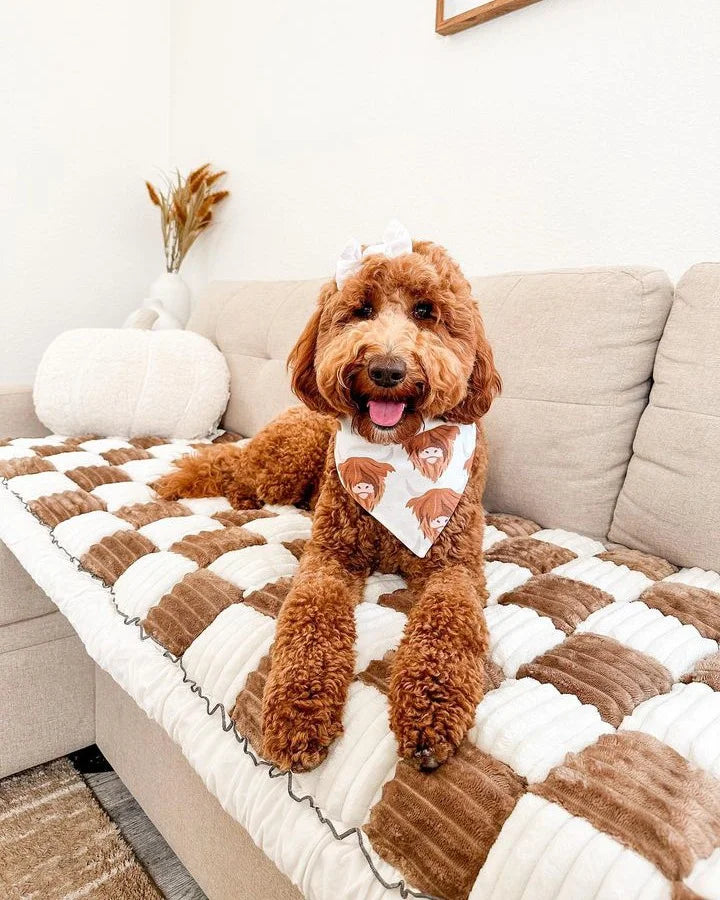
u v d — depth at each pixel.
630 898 0.46
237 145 2.73
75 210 2.85
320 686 0.70
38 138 2.71
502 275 1.53
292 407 1.56
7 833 1.29
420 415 0.95
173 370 2.01
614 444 1.28
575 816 0.53
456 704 0.66
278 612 0.88
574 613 0.92
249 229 2.75
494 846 0.54
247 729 0.74
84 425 1.94
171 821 1.14
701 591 0.99
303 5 2.33
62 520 1.29
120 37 2.88
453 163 1.92
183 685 0.88
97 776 1.49
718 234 1.43
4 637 1.41
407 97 2.02
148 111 3.02
